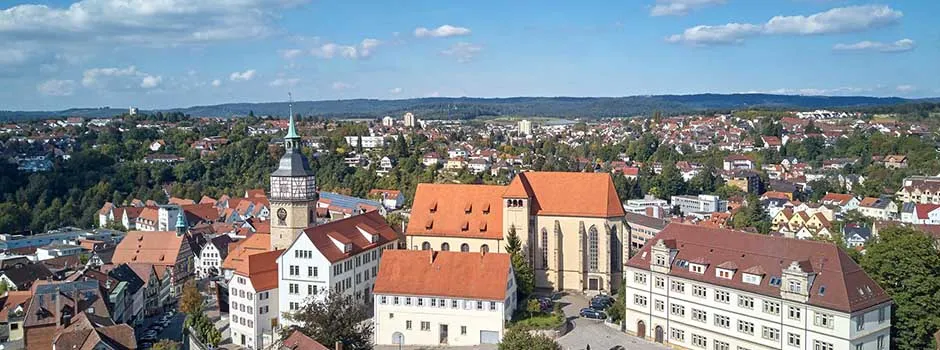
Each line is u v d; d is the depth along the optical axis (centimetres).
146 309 19388
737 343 12000
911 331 11569
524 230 16250
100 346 12450
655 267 13112
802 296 11056
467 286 13662
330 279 14512
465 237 16588
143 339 16312
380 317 14000
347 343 11169
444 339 13762
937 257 11688
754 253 12138
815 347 11019
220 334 15088
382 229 17275
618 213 16438
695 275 12531
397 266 14175
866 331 10869
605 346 12962
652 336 13300
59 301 14288
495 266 13825
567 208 16462
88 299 14750
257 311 14750
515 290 14438
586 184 16662
